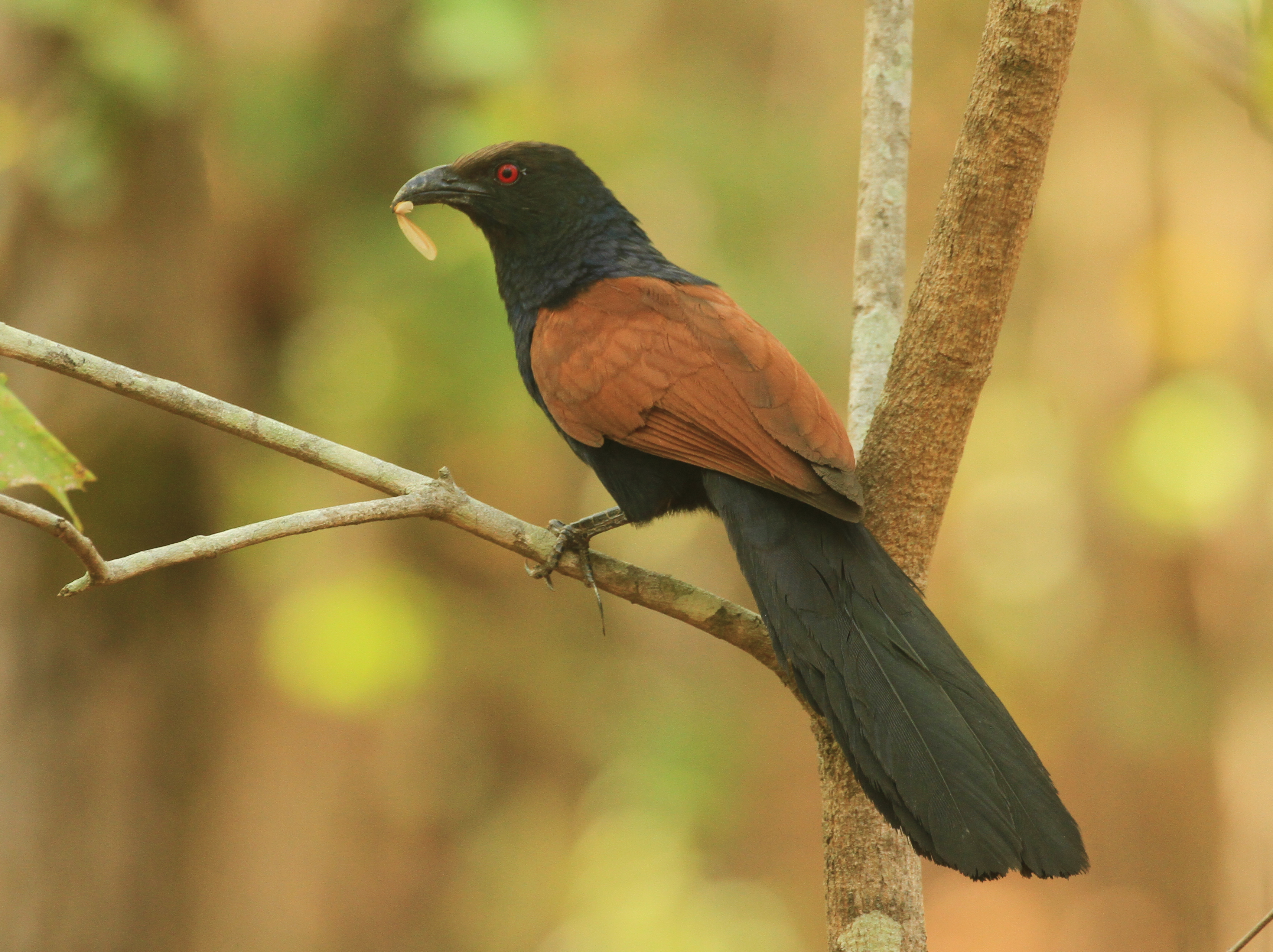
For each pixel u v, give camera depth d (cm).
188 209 1173
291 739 1669
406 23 1376
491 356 1369
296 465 1470
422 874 1795
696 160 1580
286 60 1405
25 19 1098
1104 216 1875
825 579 464
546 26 1388
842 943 462
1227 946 1731
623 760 1697
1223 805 1764
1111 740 1841
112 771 1051
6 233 1095
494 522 515
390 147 1395
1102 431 1886
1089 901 1906
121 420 1063
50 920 1029
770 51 1866
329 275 1381
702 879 1878
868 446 497
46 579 1040
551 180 684
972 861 390
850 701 433
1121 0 867
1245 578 1769
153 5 1201
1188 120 1812
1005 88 436
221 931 1153
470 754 1823
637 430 571
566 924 1675
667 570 1873
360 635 1446
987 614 2070
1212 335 1797
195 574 1104
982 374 471
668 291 610
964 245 454
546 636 1741
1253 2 594
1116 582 1877
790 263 1720
